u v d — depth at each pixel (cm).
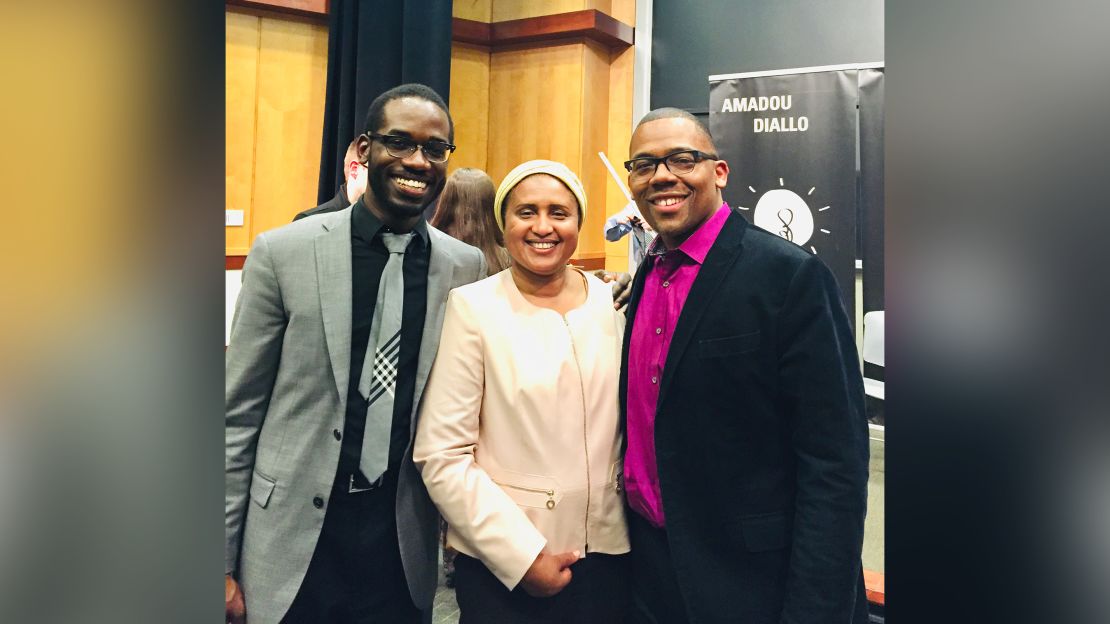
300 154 354
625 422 140
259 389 134
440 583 269
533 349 135
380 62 337
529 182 135
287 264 132
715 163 135
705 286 127
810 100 309
